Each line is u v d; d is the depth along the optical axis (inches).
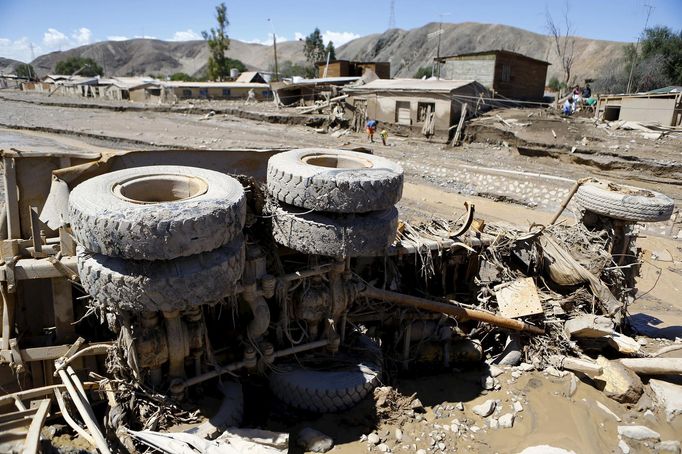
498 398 243.1
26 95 2140.7
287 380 225.9
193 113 1504.7
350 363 238.8
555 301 290.0
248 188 240.4
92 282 174.2
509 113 1170.0
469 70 1360.7
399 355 265.9
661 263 526.9
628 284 320.5
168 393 201.3
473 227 304.5
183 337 194.2
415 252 275.4
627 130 1004.6
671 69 1764.3
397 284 274.7
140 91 1989.4
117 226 159.8
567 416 233.0
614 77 1850.4
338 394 219.1
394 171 219.9
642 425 229.3
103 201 173.0
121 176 204.1
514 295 280.2
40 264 204.4
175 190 213.5
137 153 255.6
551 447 208.8
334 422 217.3
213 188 195.5
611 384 247.3
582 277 287.0
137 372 194.4
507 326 267.0
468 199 735.7
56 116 1368.1
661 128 995.9
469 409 234.8
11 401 183.2
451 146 1043.3
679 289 458.3
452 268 300.4
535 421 229.1
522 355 273.9
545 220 649.0
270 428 213.5
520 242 301.4
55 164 235.8
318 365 240.5
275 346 236.7
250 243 226.1
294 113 1374.3
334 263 230.2
